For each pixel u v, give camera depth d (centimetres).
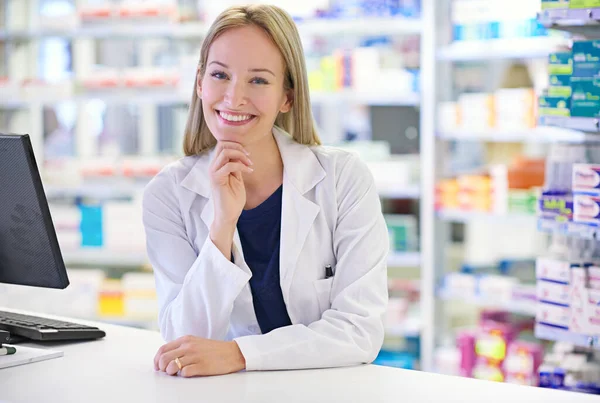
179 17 535
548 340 464
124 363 199
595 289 321
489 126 469
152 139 579
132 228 553
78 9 546
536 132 451
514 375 441
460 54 473
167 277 226
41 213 202
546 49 441
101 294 549
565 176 348
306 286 221
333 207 224
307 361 195
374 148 520
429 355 492
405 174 503
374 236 221
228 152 209
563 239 358
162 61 579
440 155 491
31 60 570
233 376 188
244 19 209
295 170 225
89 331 223
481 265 500
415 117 550
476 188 474
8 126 583
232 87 207
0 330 205
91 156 573
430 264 490
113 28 542
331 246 226
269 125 214
